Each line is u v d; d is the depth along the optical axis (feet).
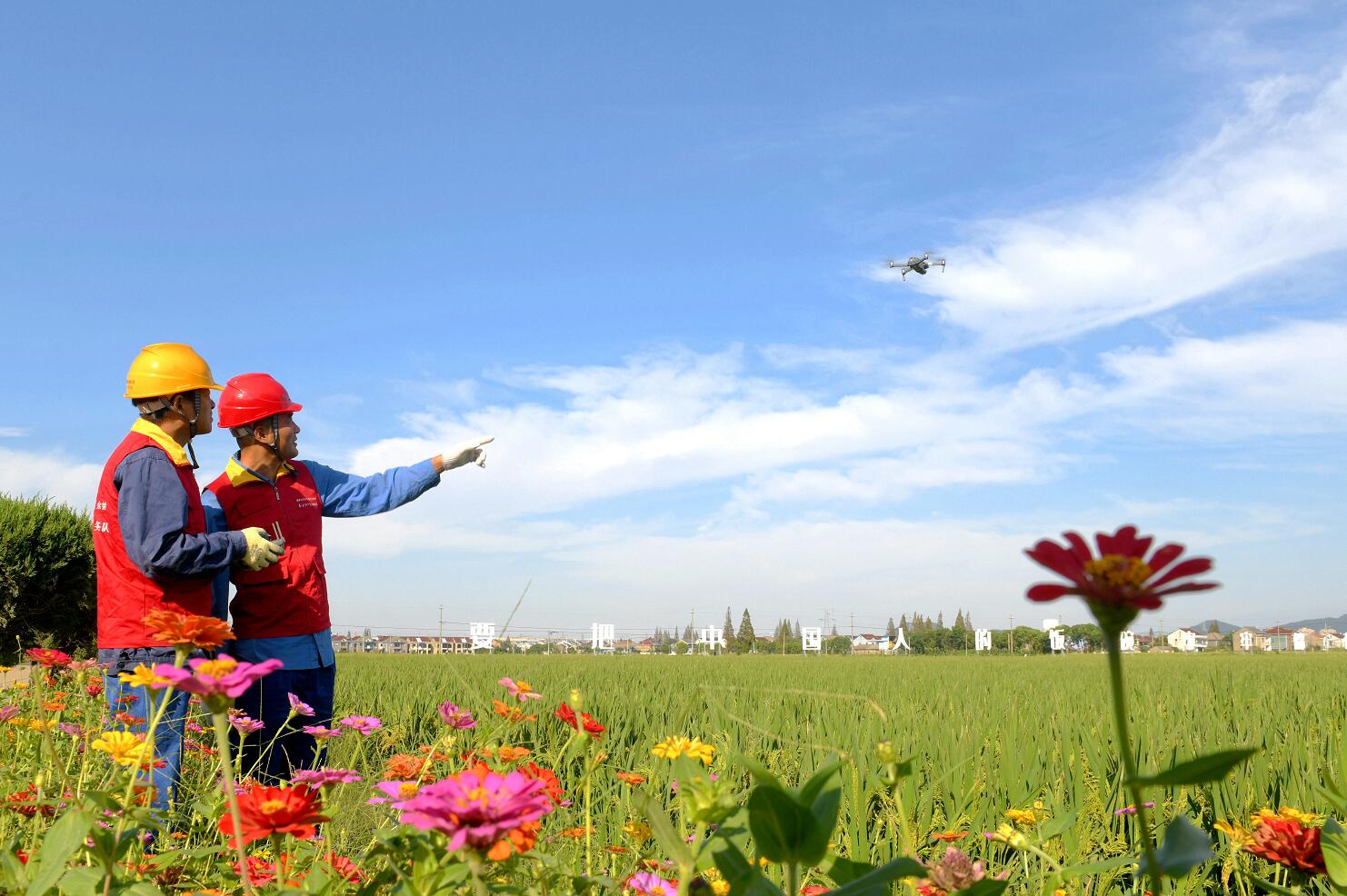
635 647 222.69
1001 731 21.81
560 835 7.41
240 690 4.74
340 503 17.44
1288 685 44.93
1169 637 370.94
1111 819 13.23
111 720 11.05
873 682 48.29
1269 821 6.10
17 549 35.17
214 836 8.75
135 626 12.19
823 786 4.09
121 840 5.33
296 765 15.07
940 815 13.44
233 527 15.10
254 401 15.16
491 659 75.72
